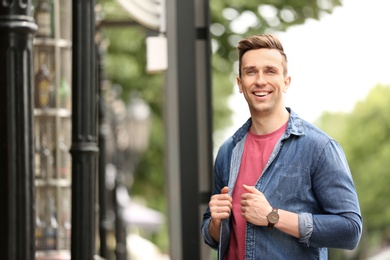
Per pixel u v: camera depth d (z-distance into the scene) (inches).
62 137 362.6
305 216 182.9
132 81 697.0
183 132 327.3
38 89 359.3
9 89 207.0
